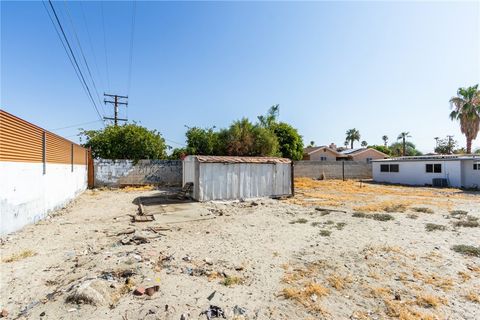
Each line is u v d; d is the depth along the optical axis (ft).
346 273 14.44
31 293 11.68
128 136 63.93
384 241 20.21
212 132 71.15
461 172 66.03
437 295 12.15
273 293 12.21
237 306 10.99
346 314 10.62
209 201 39.63
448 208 34.55
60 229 23.15
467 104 91.50
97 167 57.88
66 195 36.94
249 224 26.05
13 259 15.64
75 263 15.21
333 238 21.06
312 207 35.99
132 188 56.85
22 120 22.41
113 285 12.14
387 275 14.21
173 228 24.23
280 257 16.84
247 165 42.91
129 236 21.11
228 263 15.71
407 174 76.54
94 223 25.86
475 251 17.47
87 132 65.21
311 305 11.21
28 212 24.00
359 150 130.93
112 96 83.82
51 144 30.07
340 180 83.92
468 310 10.93
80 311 10.20
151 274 13.62
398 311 10.76
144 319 9.88
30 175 24.34
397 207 34.76
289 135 87.66
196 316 10.20
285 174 46.44
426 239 20.68
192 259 16.19
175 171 63.31
